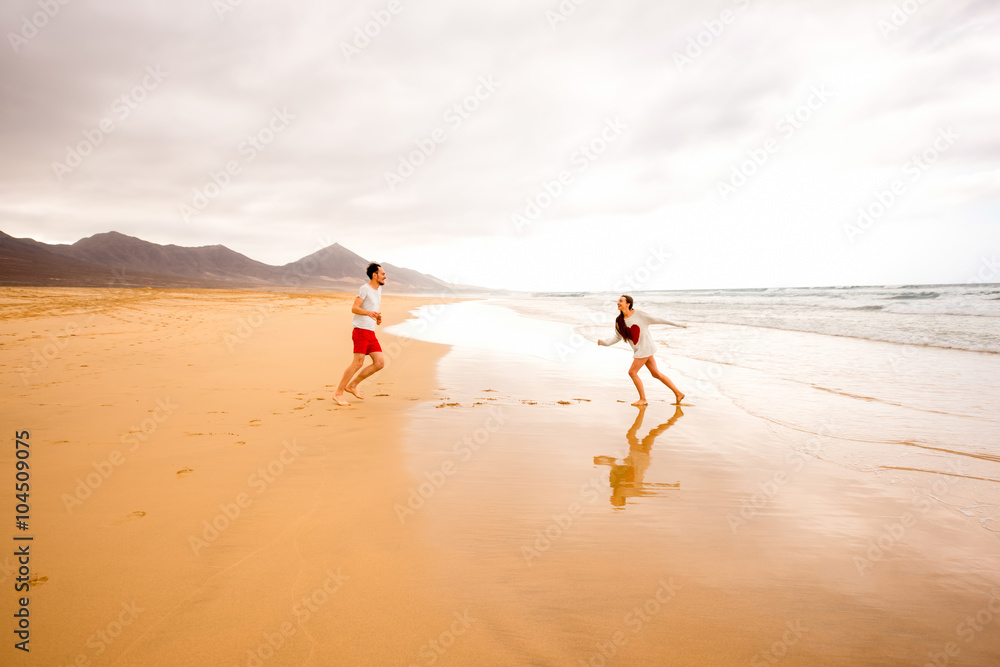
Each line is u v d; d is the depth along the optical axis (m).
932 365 10.11
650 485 4.21
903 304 27.69
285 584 2.58
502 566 2.86
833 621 2.44
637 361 7.25
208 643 2.12
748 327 18.39
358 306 7.02
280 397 7.10
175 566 2.71
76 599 2.39
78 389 7.16
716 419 6.40
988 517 3.68
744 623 2.40
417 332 17.56
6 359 9.39
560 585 2.68
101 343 11.61
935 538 3.35
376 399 7.24
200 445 4.88
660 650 2.19
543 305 43.41
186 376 8.33
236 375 8.54
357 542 3.06
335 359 10.40
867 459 4.90
